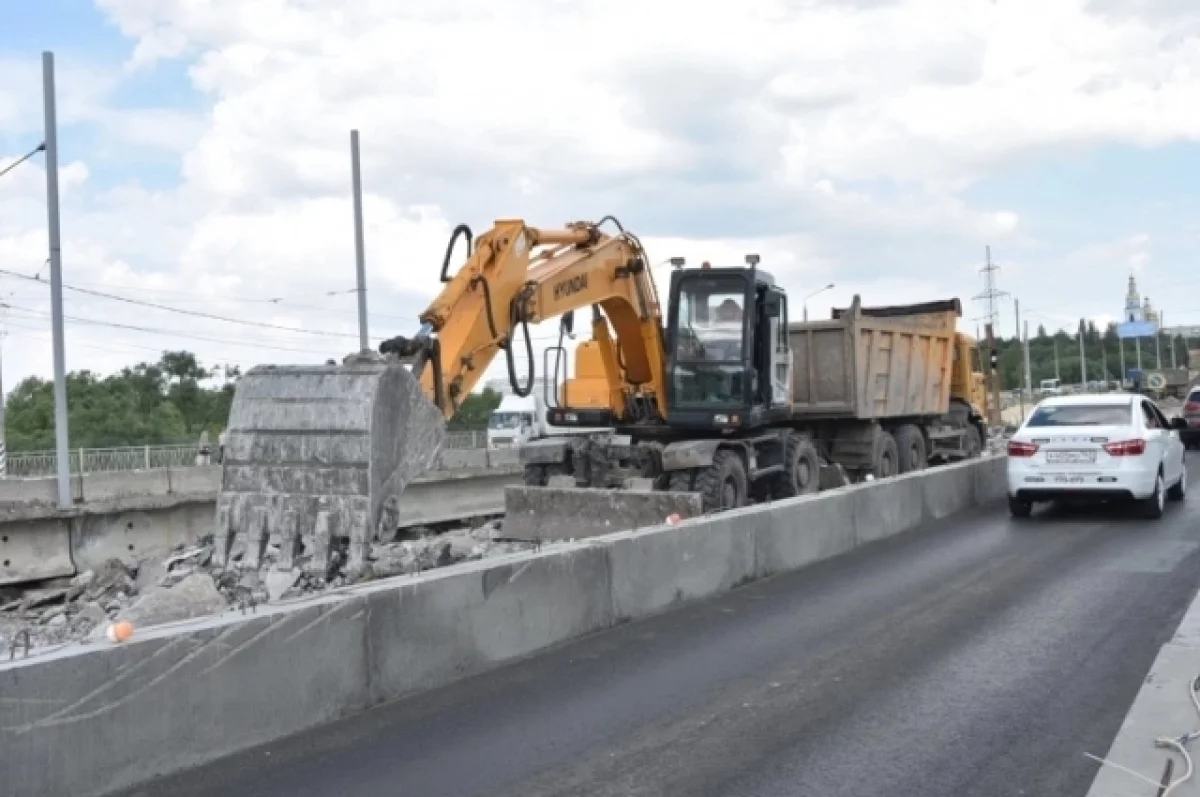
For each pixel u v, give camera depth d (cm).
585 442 1692
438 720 679
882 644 866
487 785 573
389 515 967
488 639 800
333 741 638
